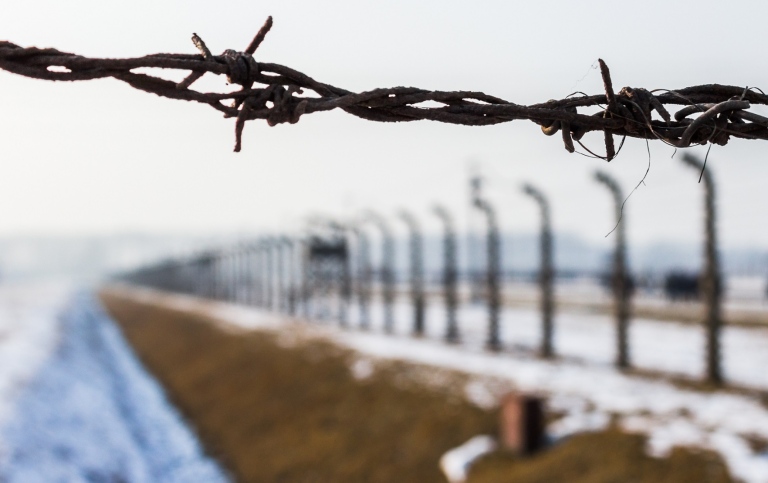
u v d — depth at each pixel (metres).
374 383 16.47
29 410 17.33
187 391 25.72
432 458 11.81
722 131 1.93
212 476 16.20
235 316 40.69
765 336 21.34
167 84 1.78
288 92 1.85
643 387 12.98
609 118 1.96
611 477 8.86
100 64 1.70
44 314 50.28
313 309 39.09
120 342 48.38
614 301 15.72
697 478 8.34
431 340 22.22
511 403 10.75
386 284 25.83
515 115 1.98
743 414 10.51
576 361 16.70
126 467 16.88
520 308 35.75
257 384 21.34
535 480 9.57
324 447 14.54
